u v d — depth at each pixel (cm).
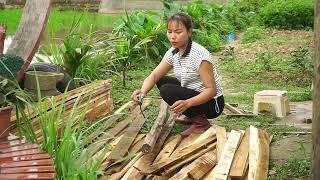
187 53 310
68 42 422
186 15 310
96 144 263
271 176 257
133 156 271
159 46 557
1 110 240
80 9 1245
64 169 217
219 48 684
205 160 260
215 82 308
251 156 265
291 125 341
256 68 529
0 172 192
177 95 309
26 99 278
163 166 253
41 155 212
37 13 351
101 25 930
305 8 850
